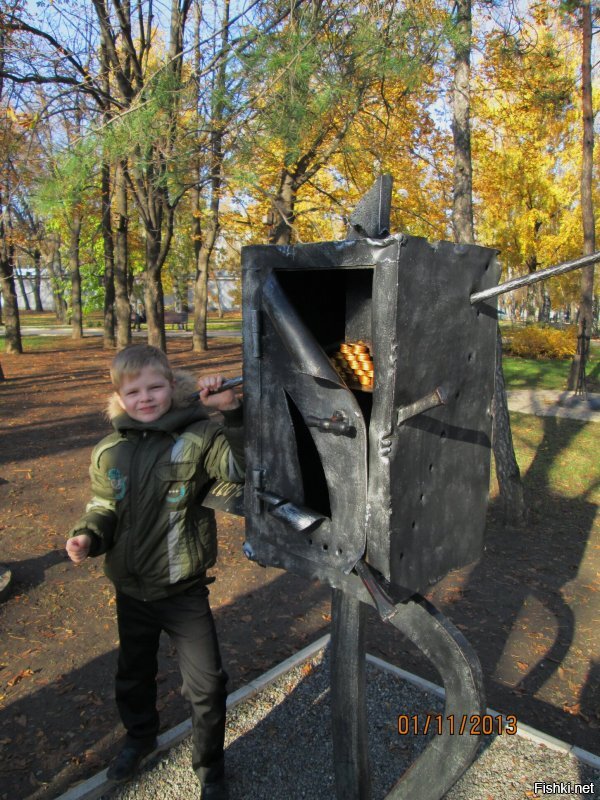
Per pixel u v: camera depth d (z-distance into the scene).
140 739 2.33
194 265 30.78
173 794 2.27
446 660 1.58
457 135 5.43
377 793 2.29
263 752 2.49
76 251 21.62
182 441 1.93
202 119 5.11
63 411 9.90
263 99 4.72
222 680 2.05
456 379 1.54
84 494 5.98
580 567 4.61
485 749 2.56
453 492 1.60
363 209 1.44
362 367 1.75
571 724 2.90
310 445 1.74
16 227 13.27
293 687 2.92
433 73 6.07
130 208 16.11
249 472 1.70
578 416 9.29
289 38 4.48
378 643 3.54
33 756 2.60
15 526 5.15
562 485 6.39
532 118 8.80
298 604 3.97
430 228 8.84
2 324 34.44
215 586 4.22
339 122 6.20
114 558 2.00
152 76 5.03
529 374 13.91
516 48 5.79
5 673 3.20
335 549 1.51
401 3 4.55
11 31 7.57
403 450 1.41
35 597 4.00
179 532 1.96
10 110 7.15
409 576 1.48
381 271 1.33
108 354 18.31
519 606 4.05
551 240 21.97
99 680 3.14
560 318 48.16
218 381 1.69
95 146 4.79
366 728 1.87
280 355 1.56
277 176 8.27
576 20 9.31
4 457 7.21
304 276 1.86
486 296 1.48
